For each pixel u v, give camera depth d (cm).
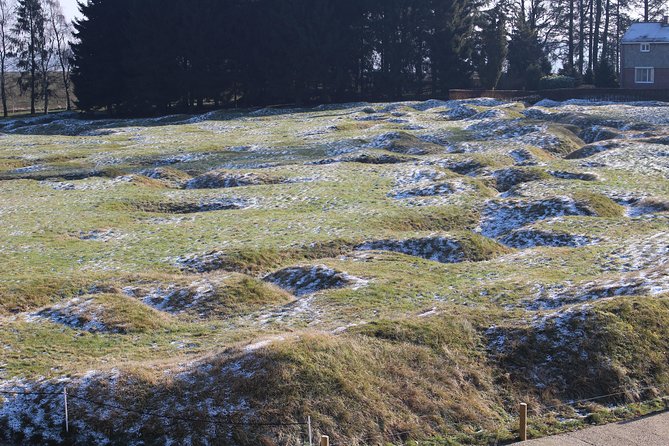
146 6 10362
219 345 1961
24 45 12194
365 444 1542
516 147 5328
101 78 10700
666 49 10019
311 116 8650
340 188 4203
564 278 2434
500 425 1616
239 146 6138
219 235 3281
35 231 3462
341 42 10275
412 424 1596
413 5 10412
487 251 2923
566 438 1535
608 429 1567
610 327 1867
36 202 4162
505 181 4278
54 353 1981
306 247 3006
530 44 11650
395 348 1794
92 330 2161
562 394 1723
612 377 1756
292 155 5591
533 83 10319
